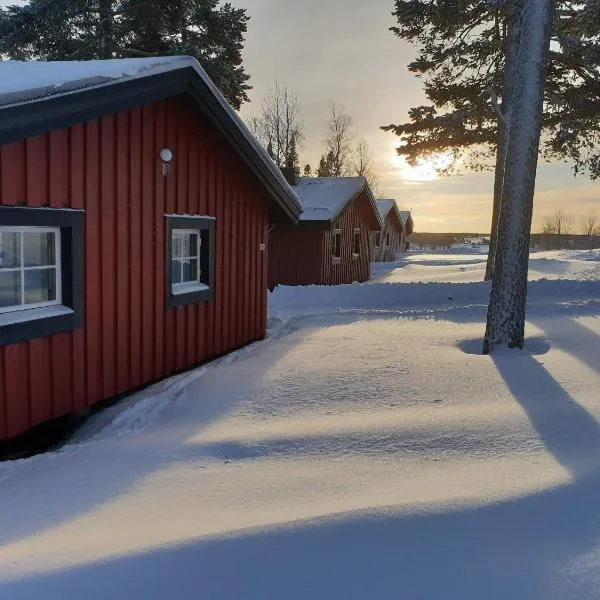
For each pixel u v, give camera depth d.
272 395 5.74
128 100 5.76
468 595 2.40
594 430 4.41
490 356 7.00
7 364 4.90
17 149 4.82
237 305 8.70
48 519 3.38
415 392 5.63
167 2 21.38
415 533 2.87
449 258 33.53
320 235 18.84
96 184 5.74
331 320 10.33
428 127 19.45
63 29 21.28
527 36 7.21
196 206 7.52
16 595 2.46
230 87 23.36
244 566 2.63
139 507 3.48
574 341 7.60
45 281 5.45
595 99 15.69
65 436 5.52
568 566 2.56
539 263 22.00
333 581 2.52
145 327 6.61
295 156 49.22
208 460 4.22
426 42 17.39
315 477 3.80
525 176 7.22
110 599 2.44
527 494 3.26
